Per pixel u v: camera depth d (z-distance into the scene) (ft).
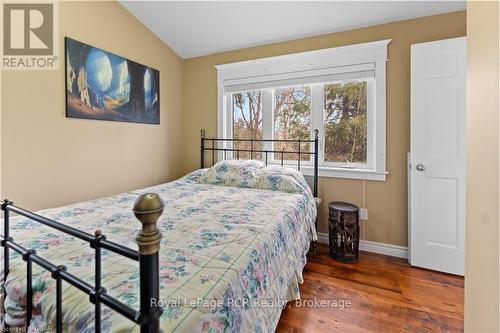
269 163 9.59
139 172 8.94
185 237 3.89
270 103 9.45
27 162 6.06
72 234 2.50
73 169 6.95
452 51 6.54
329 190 8.59
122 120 8.23
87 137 7.27
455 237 6.69
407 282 6.36
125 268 2.92
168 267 2.93
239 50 9.82
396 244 7.84
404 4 6.96
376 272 6.85
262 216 4.99
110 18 7.71
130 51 8.40
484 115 2.07
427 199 6.98
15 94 5.84
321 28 8.23
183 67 10.83
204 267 2.97
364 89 8.20
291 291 5.07
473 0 2.28
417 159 7.05
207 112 10.48
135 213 1.78
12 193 5.83
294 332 4.67
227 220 4.73
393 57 7.63
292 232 5.13
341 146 8.57
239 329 2.74
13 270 3.10
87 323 2.29
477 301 2.27
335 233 7.57
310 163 9.00
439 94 6.72
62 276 2.41
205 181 8.53
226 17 8.23
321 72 8.48
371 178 8.02
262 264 3.55
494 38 1.87
